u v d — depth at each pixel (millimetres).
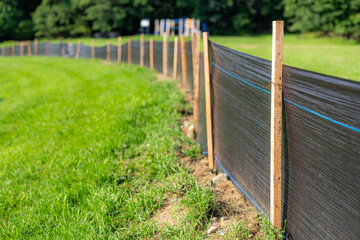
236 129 3545
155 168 4391
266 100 2814
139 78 11375
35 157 5504
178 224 3061
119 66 17578
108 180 4164
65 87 12539
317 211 2275
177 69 10453
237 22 55812
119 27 53750
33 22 56719
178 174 4016
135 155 4930
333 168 2094
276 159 2629
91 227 3137
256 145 3072
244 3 55969
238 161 3543
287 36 43438
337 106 2021
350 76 8609
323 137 2164
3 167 5371
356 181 1916
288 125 2555
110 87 10430
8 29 54438
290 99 2490
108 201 3529
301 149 2412
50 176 4660
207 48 4387
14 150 6148
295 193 2529
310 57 14328
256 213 3100
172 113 6691
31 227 3387
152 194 3670
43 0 55156
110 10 51312
